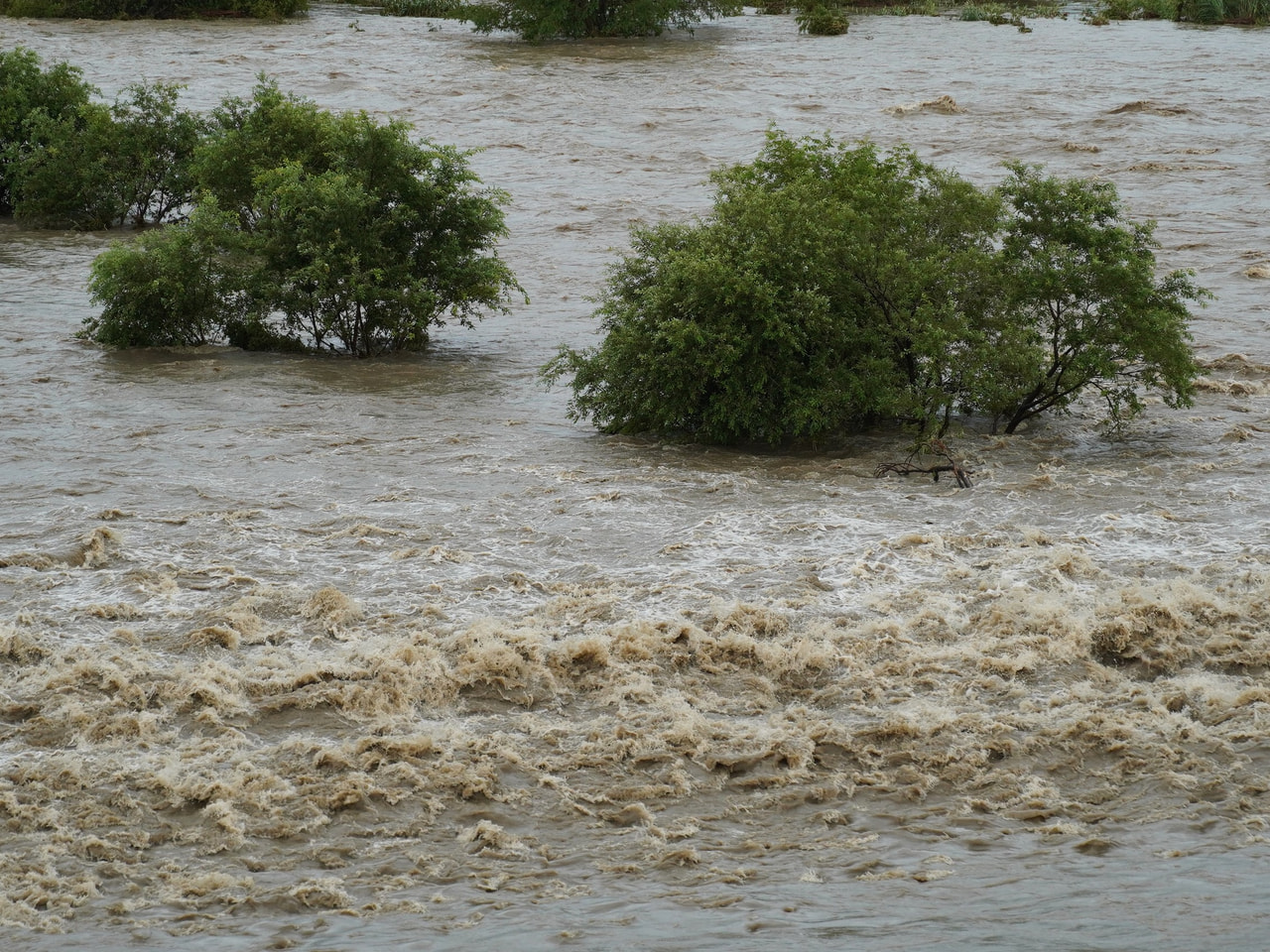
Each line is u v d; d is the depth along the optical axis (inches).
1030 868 547.5
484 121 2997.0
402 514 944.3
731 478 1021.2
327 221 1419.8
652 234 1197.7
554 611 796.0
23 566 848.9
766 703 714.8
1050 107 3112.7
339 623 783.1
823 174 1238.3
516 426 1170.6
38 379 1307.8
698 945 471.5
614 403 1136.8
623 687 718.5
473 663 727.7
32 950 502.0
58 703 695.7
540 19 4040.4
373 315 1422.2
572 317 1610.5
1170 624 771.4
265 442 1109.1
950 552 874.1
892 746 667.4
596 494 983.6
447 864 574.2
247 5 4613.7
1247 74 3535.9
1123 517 929.5
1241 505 953.5
